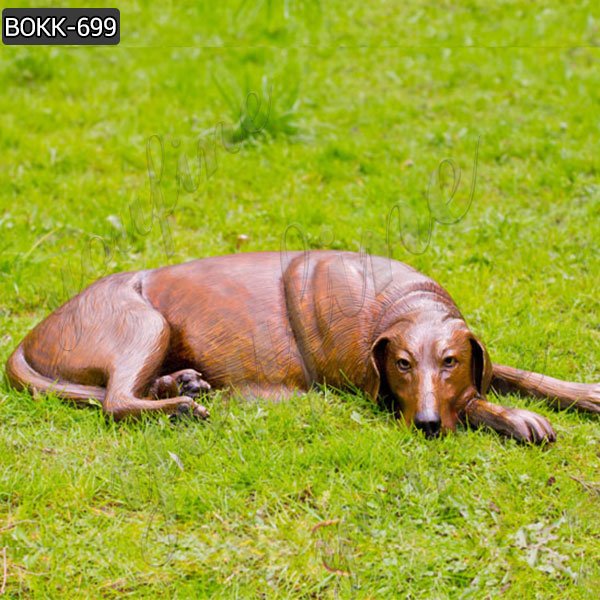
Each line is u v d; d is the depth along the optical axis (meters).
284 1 19.66
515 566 6.93
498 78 17.72
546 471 7.88
